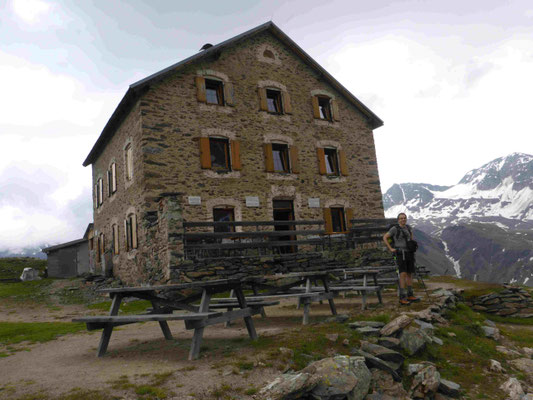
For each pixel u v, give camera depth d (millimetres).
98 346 4914
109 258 16078
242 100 14406
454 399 4047
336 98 17047
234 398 3066
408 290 6770
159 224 10492
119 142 15000
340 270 6855
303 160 15320
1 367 4289
